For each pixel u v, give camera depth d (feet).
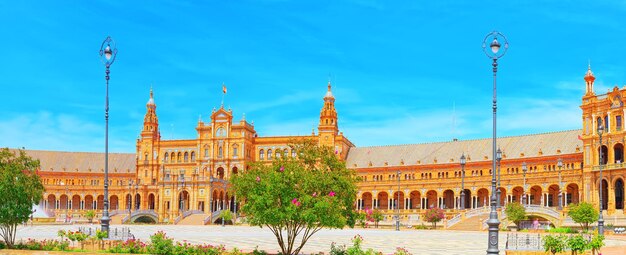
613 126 367.86
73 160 590.14
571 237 125.59
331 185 125.70
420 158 508.53
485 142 489.26
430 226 365.61
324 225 122.83
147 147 574.97
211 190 453.17
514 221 331.77
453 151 497.46
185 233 266.16
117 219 466.29
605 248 168.86
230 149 549.54
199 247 128.67
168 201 522.88
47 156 585.22
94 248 140.56
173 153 569.23
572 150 424.87
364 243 195.62
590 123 383.65
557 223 321.32
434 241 210.18
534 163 441.27
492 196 120.26
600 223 215.10
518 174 442.09
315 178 124.06
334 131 541.75
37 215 504.43
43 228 306.96
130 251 129.49
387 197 511.40
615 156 375.25
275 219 118.83
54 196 569.64
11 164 146.82
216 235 243.81
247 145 552.82
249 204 122.62
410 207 499.92
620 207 361.30
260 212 119.75
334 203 121.19
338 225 121.29
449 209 436.35
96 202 578.66
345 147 556.10
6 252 127.24
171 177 524.52
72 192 574.15
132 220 471.62
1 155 149.69
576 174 401.90
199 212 470.39
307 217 116.47
